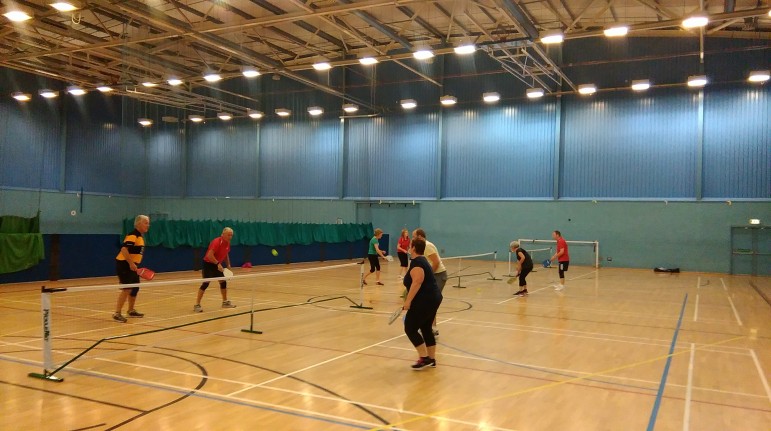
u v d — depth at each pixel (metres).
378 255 17.42
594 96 26.14
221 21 21.58
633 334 9.61
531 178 27.42
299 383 6.25
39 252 16.05
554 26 21.61
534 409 5.52
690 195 24.47
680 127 24.56
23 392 5.76
